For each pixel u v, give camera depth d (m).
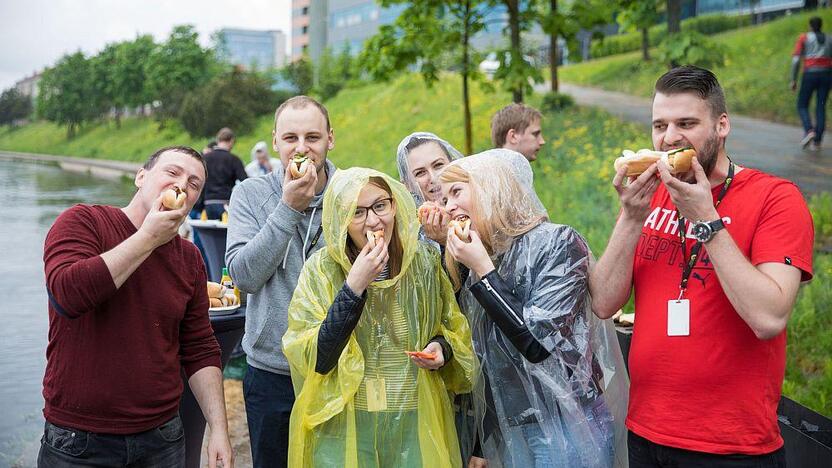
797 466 2.64
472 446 2.74
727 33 14.61
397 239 2.50
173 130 42.75
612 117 12.44
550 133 12.20
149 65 47.16
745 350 2.04
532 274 2.38
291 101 2.89
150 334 2.33
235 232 2.92
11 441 4.52
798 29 12.71
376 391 2.46
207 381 2.59
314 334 2.38
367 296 2.46
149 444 2.33
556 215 9.02
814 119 10.22
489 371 2.52
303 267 2.56
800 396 4.37
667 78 2.12
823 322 5.21
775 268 1.95
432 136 3.29
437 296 2.56
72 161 46.69
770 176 2.09
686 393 2.08
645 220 2.21
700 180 1.94
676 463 2.10
